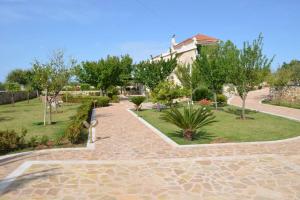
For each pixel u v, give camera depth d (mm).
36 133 12945
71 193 5449
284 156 7918
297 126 13781
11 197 5273
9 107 30359
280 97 29812
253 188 5637
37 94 56438
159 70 25422
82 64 38750
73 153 8539
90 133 11820
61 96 38125
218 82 21828
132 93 58406
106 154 8391
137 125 14516
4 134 9320
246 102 29531
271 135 11367
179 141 10281
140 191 5535
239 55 16375
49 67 16203
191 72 26172
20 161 7668
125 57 42094
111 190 5590
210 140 10438
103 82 38812
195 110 10828
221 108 23469
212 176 6320
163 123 15266
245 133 11875
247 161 7402
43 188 5695
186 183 5926
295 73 36969
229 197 5230
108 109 25031
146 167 7000
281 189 5578
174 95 21156
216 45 28266
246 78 16375
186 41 39375
